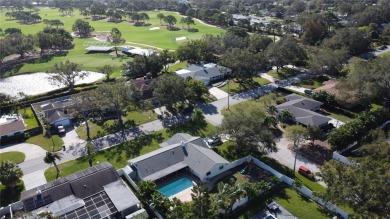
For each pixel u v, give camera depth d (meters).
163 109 109.44
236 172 75.50
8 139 91.94
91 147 85.88
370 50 167.50
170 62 144.75
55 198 64.44
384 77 96.50
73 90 123.00
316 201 65.12
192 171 75.31
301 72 139.50
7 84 138.38
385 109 95.62
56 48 192.75
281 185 70.50
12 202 67.75
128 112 107.69
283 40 145.62
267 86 125.31
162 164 74.75
